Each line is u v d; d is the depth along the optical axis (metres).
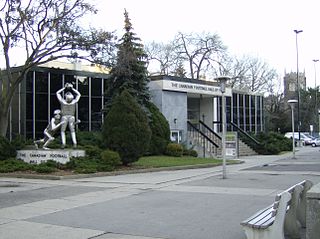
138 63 31.36
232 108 46.59
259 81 74.94
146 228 8.60
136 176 19.34
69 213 10.30
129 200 12.26
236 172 21.20
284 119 82.88
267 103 82.00
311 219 6.17
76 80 31.53
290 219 7.66
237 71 72.06
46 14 24.86
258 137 41.53
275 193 13.35
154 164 23.66
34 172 19.89
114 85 31.03
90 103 32.19
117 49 27.48
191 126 37.62
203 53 62.16
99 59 26.55
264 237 6.38
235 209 10.57
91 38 25.89
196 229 8.47
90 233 8.23
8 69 25.47
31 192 14.25
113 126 22.19
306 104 91.31
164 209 10.70
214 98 42.97
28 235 8.11
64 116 23.06
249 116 50.00
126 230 8.45
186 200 12.08
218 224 8.89
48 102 29.98
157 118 30.62
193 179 17.94
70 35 25.36
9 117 29.98
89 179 18.25
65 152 21.31
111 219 9.52
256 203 11.43
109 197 12.91
